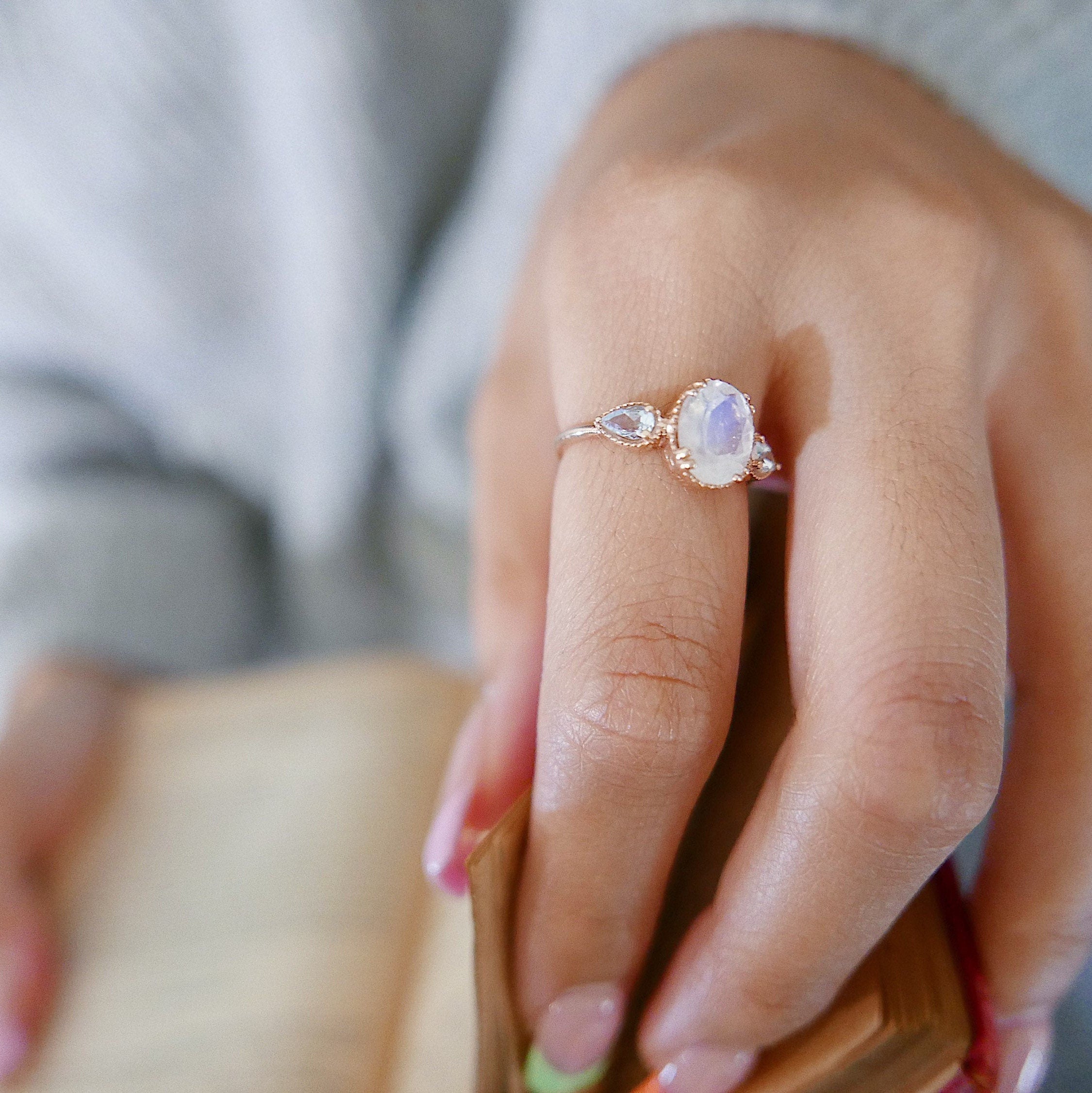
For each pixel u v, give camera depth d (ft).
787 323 0.45
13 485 0.91
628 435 0.43
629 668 0.42
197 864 0.71
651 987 0.50
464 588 1.04
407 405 0.94
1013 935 0.48
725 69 0.54
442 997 0.61
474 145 0.86
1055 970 0.48
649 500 0.43
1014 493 0.48
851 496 0.43
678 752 0.42
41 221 0.83
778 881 0.42
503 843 0.43
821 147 0.48
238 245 0.87
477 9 0.75
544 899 0.45
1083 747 0.47
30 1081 0.62
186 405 0.98
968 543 0.42
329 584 1.08
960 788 0.40
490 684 0.53
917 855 0.41
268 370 0.96
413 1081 0.59
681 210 0.45
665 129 0.50
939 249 0.46
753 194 0.45
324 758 0.75
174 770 0.78
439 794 0.72
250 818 0.73
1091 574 0.47
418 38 0.74
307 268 0.85
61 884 0.72
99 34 0.72
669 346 0.44
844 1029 0.45
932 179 0.48
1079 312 0.49
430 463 0.97
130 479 0.97
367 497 1.03
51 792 0.76
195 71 0.75
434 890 0.66
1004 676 0.42
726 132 0.49
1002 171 0.52
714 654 0.42
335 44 0.70
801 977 0.44
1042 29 0.55
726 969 0.44
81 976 0.66
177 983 0.64
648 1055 0.47
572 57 0.64
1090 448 0.48
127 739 0.81
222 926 0.66
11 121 0.76
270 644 1.13
